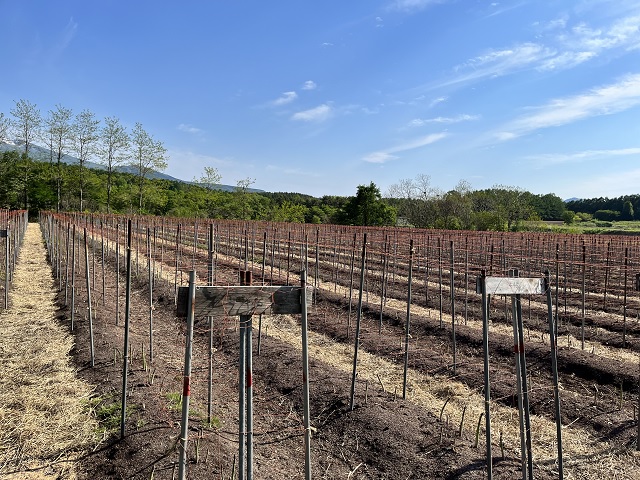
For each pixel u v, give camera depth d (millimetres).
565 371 7965
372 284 16219
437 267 18219
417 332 10422
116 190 55594
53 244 19031
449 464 4941
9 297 12266
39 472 4680
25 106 46688
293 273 18094
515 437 5742
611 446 5625
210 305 3443
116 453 4906
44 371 7258
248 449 3678
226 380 7480
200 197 57406
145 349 8562
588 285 16047
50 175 51500
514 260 21297
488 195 58156
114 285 14953
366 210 52406
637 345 9469
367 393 6711
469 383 7562
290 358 8133
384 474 4965
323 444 5613
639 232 51156
